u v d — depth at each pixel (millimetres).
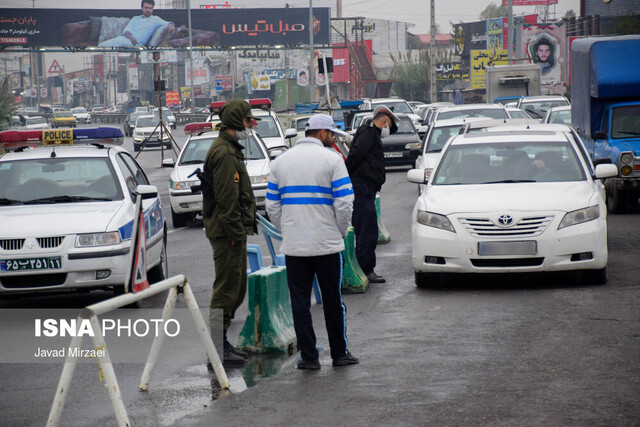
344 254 19906
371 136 20688
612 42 35719
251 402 11977
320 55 38531
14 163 21828
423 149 38438
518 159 21734
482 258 19219
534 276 21078
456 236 19344
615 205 33312
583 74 37625
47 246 18859
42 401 12586
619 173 32469
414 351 14344
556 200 19484
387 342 15125
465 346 14500
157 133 98938
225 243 14477
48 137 23766
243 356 14711
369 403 11633
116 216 19688
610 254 24016
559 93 148875
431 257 19641
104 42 171875
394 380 12680
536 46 149000
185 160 37688
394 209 37531
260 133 47875
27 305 20969
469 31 193000
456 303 18203
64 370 10578
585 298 18031
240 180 14648
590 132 36469
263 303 15188
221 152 14297
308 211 13445
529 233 19109
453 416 10922
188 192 35312
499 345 14453
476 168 21703
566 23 148375
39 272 18719
